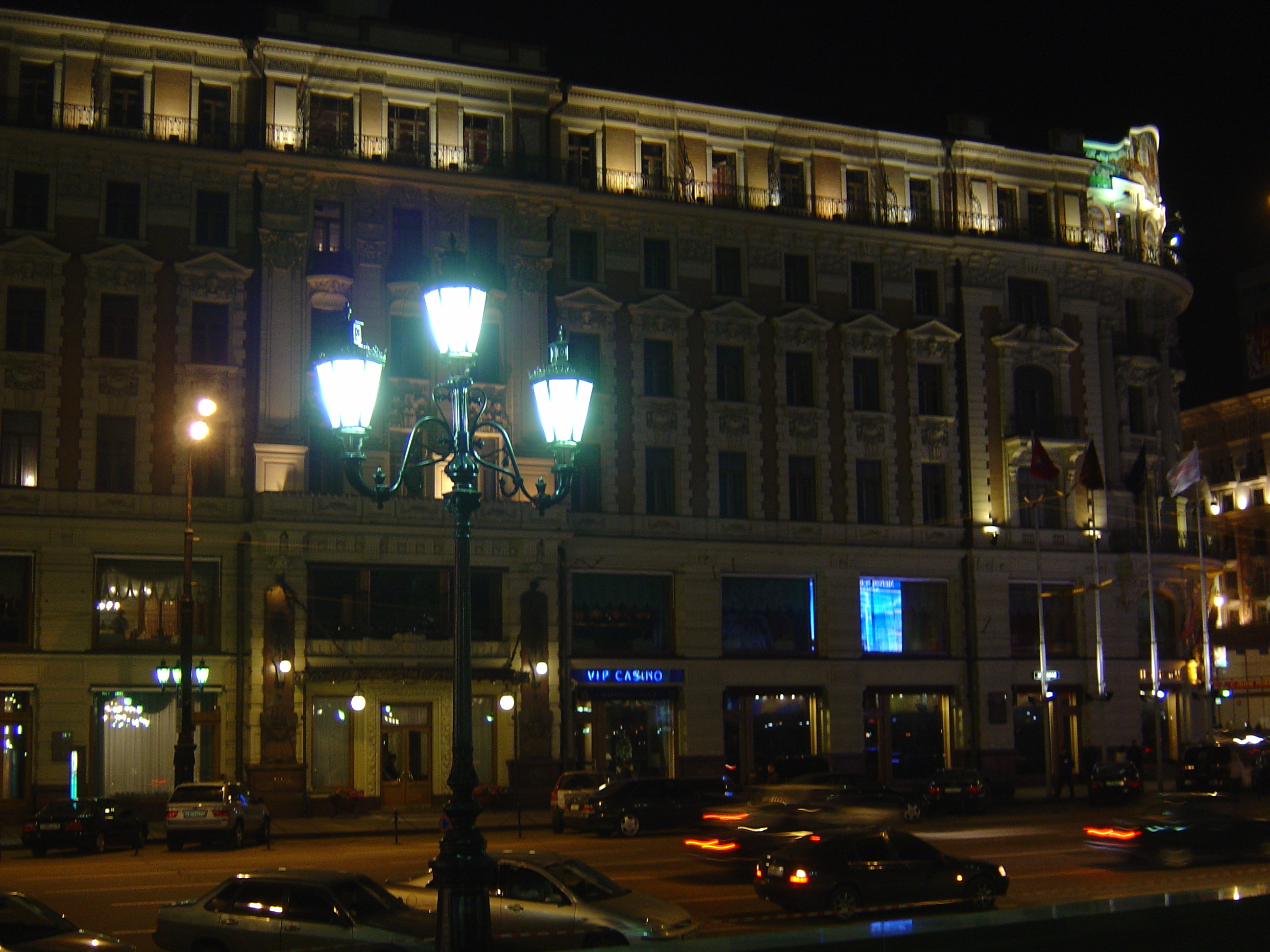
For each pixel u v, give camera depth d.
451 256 15.83
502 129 50.78
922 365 57.38
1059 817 42.12
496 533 47.50
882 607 55.22
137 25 46.28
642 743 50.66
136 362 45.75
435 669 45.94
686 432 52.75
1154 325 63.16
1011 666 56.41
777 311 54.91
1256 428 94.69
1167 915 9.23
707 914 22.59
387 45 49.19
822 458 54.72
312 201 48.00
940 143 58.09
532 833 39.66
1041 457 52.53
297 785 44.09
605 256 52.44
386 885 19.41
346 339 16.30
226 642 45.44
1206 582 63.75
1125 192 62.84
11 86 45.25
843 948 8.35
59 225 45.53
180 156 46.59
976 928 8.74
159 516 45.31
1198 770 51.06
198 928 17.12
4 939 15.66
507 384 49.44
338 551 45.66
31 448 44.56
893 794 35.59
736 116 54.66
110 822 35.03
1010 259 59.00
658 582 51.81
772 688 52.56
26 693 43.28
